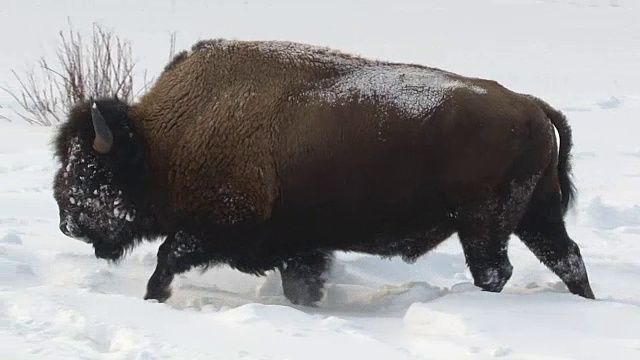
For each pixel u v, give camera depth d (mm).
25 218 27156
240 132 20203
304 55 20766
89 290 19875
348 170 19781
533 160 19766
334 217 20125
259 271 21125
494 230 19828
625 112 51094
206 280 23156
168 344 14656
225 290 22281
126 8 109500
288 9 112000
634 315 17344
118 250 21953
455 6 117750
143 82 56062
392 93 19828
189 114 20750
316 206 20062
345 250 20750
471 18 104000
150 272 23047
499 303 18047
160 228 21500
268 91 20344
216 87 20734
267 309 17141
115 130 20875
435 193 19734
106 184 21203
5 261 21547
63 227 21703
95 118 20250
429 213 19953
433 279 23609
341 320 16641
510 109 19594
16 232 25219
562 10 115188
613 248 26531
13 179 33406
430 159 19547
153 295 20984
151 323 16172
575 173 36219
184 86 21031
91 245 24172
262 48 20969
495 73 65188
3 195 30531
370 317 18531
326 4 118875
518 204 19828
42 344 14375
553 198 20406
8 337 14719
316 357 14414
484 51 77438
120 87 47438
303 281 20969
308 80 20344
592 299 19469
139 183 21125
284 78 20438
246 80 20594
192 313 17234
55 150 21953
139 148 20953
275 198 20156
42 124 48344
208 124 20453
